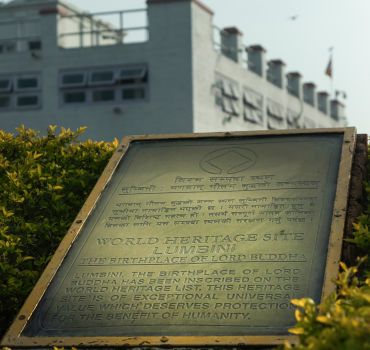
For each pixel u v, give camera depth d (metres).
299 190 7.26
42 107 34.12
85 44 36.72
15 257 7.79
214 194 7.42
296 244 6.67
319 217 6.91
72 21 35.50
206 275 6.53
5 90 34.38
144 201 7.50
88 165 9.04
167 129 32.47
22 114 34.34
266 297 6.23
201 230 7.00
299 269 6.43
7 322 7.50
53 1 37.59
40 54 34.12
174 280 6.55
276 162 7.71
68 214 8.31
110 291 6.58
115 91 33.22
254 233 6.85
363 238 6.73
